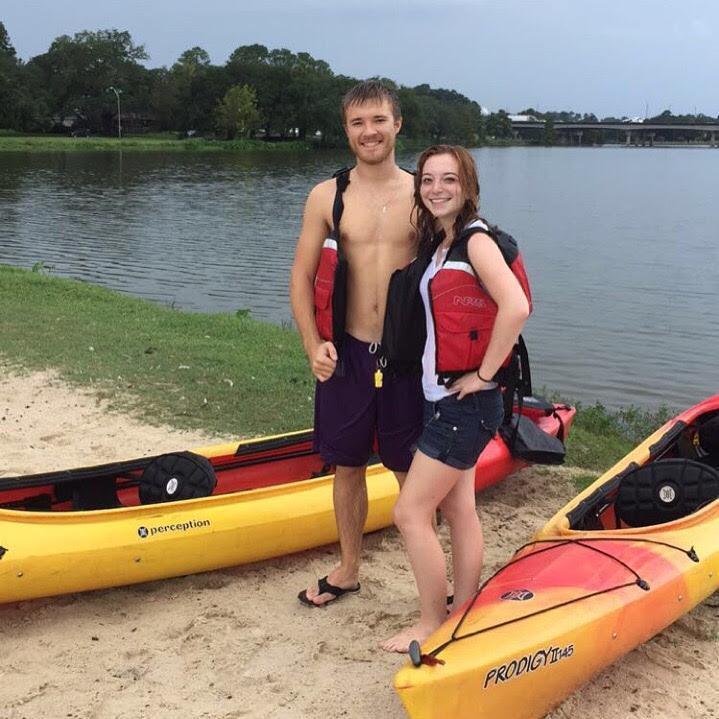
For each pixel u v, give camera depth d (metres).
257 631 4.36
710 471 4.70
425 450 3.77
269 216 34.25
